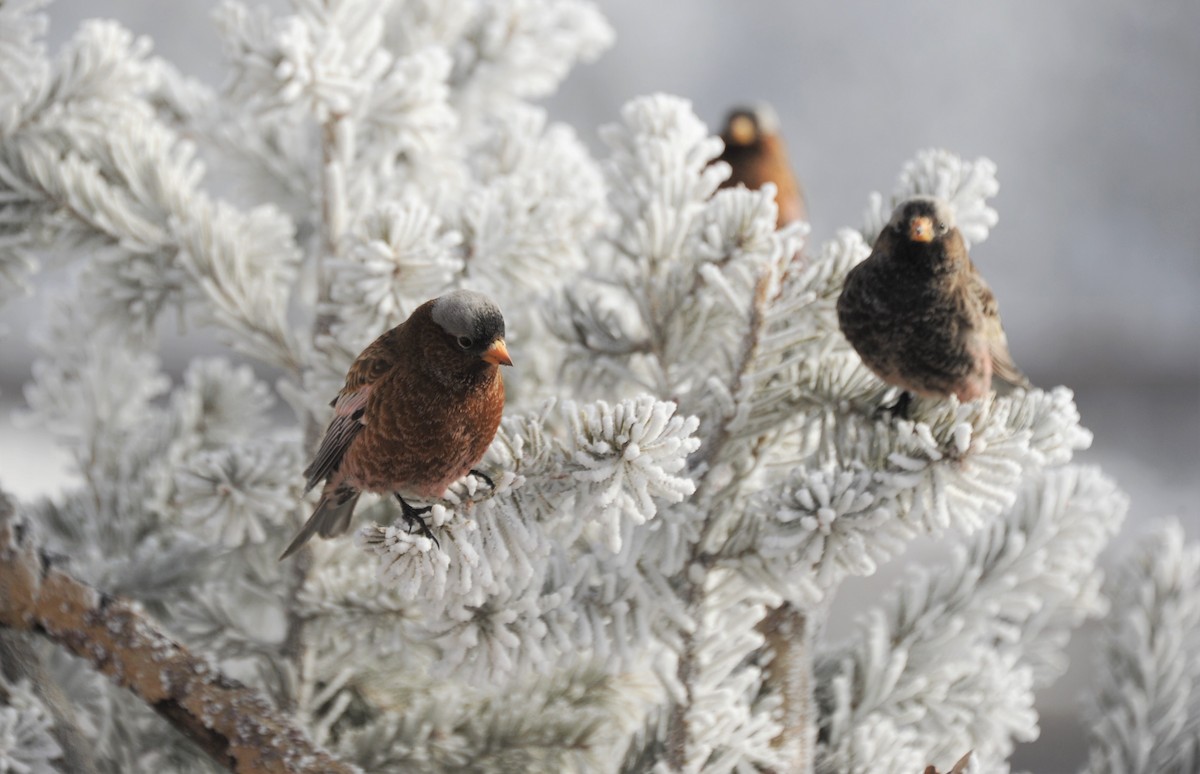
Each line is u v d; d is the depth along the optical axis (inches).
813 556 81.2
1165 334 284.0
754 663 85.6
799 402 84.9
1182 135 358.3
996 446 80.6
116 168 88.7
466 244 87.1
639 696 86.2
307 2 87.8
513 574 81.4
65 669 88.7
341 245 87.7
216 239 87.7
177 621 88.0
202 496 86.0
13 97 87.5
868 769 85.1
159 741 88.3
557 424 86.9
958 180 86.7
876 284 84.0
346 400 84.3
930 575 87.2
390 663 88.1
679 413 84.1
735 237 84.7
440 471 83.8
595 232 88.0
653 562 82.9
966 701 86.4
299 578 87.5
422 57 88.0
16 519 84.5
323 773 82.7
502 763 85.7
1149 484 201.5
